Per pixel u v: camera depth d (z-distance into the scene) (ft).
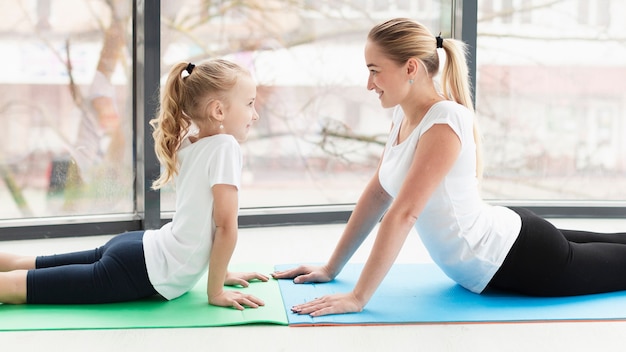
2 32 10.37
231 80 7.02
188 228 6.93
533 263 7.09
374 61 6.81
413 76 6.79
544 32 12.10
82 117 10.91
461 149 6.73
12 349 5.90
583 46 12.15
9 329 6.29
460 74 7.02
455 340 6.20
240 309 6.88
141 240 7.07
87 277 6.89
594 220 11.87
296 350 5.94
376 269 6.77
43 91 10.69
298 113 11.78
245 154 11.62
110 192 11.15
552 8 12.05
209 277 6.99
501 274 7.18
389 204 7.75
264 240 10.41
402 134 7.23
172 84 7.16
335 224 11.63
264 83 11.59
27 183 10.76
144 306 6.99
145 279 6.91
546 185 12.44
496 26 12.01
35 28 10.53
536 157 12.37
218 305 7.02
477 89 12.10
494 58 12.08
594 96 12.27
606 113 12.32
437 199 6.86
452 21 11.82
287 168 11.86
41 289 6.88
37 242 10.24
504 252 7.07
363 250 9.86
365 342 6.13
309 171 11.97
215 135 7.02
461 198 6.91
